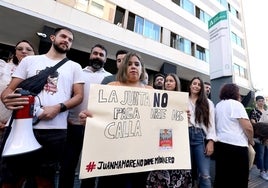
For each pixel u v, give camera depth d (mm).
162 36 11195
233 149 2285
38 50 7906
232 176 2273
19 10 6715
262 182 3840
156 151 1708
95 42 8609
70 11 7957
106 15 8984
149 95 1793
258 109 4473
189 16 13086
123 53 2609
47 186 1585
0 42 7484
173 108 1871
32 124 1519
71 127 2250
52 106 1623
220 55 5586
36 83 1628
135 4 10156
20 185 1631
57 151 1651
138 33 10094
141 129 1693
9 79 2229
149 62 10688
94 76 2564
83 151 1453
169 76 2631
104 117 1585
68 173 2178
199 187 2279
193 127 2418
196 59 12867
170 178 1863
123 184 1668
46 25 7383
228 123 2391
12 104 1447
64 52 1907
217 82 5648
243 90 17500
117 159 1546
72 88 1875
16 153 1363
